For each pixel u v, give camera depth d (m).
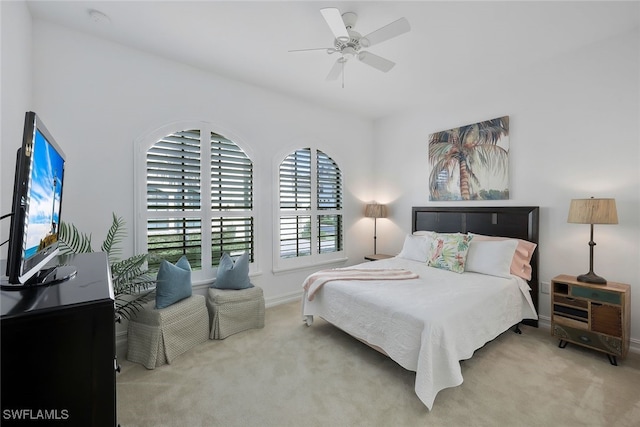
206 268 3.07
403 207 4.35
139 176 2.64
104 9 2.08
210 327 2.72
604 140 2.55
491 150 3.29
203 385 1.98
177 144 2.87
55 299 0.82
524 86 3.04
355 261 4.57
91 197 2.41
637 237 2.40
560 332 2.48
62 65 2.28
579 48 2.66
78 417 0.79
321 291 2.74
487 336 2.20
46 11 2.10
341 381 2.03
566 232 2.78
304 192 3.95
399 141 4.39
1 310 0.74
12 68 1.77
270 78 3.22
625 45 2.42
